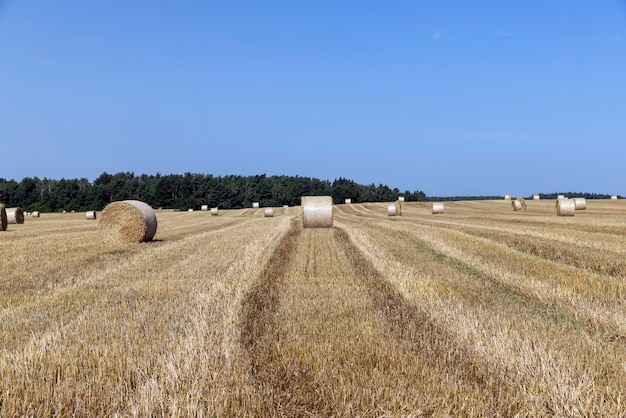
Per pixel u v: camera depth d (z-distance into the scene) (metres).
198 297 9.48
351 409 4.73
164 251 17.67
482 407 4.70
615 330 7.21
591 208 48.62
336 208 75.56
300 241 20.80
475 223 31.94
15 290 10.72
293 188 126.50
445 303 8.73
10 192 125.81
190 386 5.10
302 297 9.61
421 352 6.18
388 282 11.02
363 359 5.91
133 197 126.25
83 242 21.89
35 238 24.42
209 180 126.44
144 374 5.38
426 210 62.72
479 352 6.07
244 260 14.78
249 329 7.37
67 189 127.12
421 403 4.77
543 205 61.97
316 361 5.87
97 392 5.01
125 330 7.19
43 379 5.33
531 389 5.03
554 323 7.45
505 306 8.62
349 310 8.48
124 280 11.73
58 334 6.82
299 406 4.89
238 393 4.97
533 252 16.67
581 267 13.50
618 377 5.36
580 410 4.67
